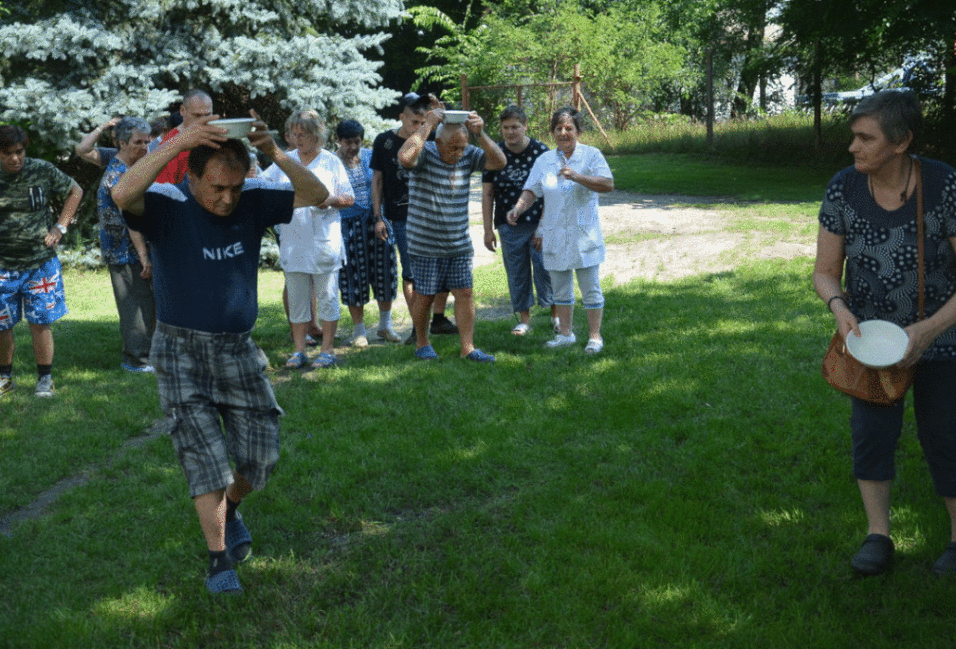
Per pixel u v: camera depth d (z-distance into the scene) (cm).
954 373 313
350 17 1262
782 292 776
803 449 443
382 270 704
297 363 635
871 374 313
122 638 308
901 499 384
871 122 297
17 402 581
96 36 1064
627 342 648
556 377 577
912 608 309
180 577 346
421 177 596
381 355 657
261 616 321
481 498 412
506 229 688
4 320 580
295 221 614
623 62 2727
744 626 302
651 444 459
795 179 1731
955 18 1492
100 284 1084
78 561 362
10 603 336
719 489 406
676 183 1723
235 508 356
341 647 298
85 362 689
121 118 646
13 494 435
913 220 307
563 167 609
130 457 478
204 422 319
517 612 314
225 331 319
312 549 369
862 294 323
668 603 317
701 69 2878
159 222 310
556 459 446
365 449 464
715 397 521
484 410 518
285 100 1151
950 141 1664
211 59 1135
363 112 1190
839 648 288
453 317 784
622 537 362
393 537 376
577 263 620
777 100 2934
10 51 1062
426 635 306
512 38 2752
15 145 554
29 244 575
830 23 1678
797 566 337
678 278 888
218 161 299
